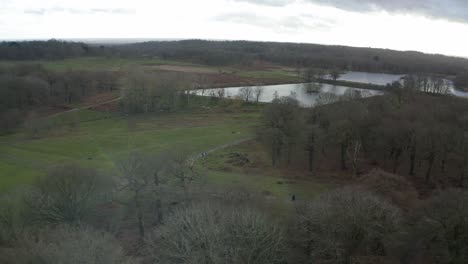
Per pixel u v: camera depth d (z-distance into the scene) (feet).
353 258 109.60
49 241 111.04
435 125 219.61
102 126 354.13
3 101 368.48
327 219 113.91
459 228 107.04
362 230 111.14
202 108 437.99
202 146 279.49
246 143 288.71
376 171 175.94
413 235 112.37
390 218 115.96
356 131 226.17
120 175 199.41
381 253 113.29
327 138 230.27
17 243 111.65
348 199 121.19
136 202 155.53
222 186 186.80
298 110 264.93
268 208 149.18
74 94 457.27
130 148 270.67
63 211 142.31
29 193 146.30
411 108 271.90
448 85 505.25
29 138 311.68
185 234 112.57
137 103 415.44
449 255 105.50
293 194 181.57
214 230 107.45
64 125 355.15
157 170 162.81
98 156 252.01
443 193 127.24
